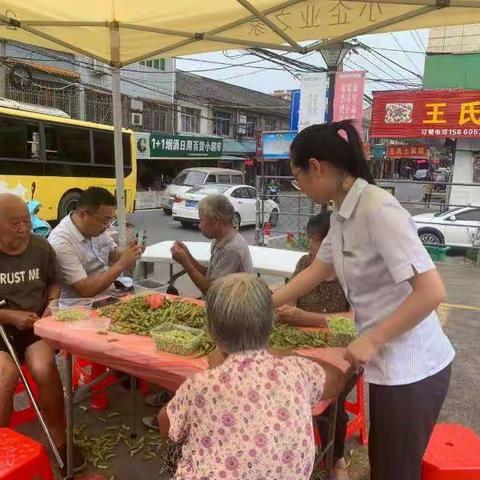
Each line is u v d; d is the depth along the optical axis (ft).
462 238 32.40
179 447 5.41
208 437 4.32
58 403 8.24
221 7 10.49
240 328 4.36
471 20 9.50
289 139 33.17
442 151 86.58
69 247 9.85
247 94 94.63
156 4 10.64
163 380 6.49
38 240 9.42
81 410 10.10
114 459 8.61
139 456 8.71
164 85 69.77
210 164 78.28
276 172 84.84
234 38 11.68
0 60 47.11
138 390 10.81
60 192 37.96
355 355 4.97
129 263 10.03
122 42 12.64
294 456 4.31
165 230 42.39
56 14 11.57
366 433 9.47
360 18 9.96
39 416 8.04
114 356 6.67
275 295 6.72
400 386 5.35
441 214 33.68
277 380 4.41
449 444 7.02
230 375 4.36
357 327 5.80
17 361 8.15
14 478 6.12
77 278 9.69
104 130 41.32
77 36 12.67
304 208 36.14
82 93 57.00
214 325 4.49
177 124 72.79
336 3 9.41
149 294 8.78
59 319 7.70
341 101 24.12
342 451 7.79
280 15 10.19
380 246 5.05
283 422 4.29
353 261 5.45
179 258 10.42
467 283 23.75
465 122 33.73
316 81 24.38
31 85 51.24
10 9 11.35
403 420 5.41
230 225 10.27
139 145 60.85
